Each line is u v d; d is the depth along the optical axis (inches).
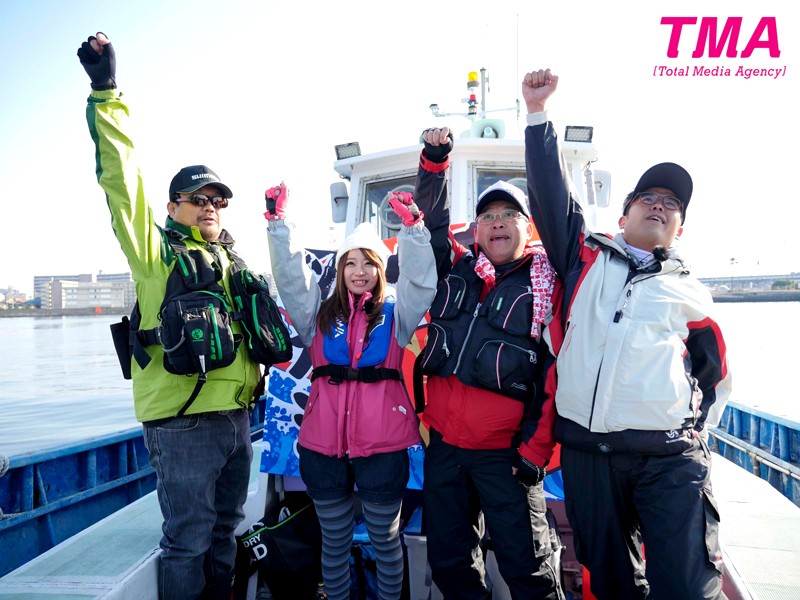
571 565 95.2
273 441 99.2
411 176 146.6
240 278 81.6
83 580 73.5
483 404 72.3
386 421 75.3
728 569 76.9
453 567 75.8
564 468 70.7
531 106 74.9
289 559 91.1
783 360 758.5
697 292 66.8
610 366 63.9
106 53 68.7
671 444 62.7
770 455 149.2
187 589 73.4
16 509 118.9
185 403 72.1
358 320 78.6
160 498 74.0
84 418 466.6
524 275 76.9
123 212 70.3
